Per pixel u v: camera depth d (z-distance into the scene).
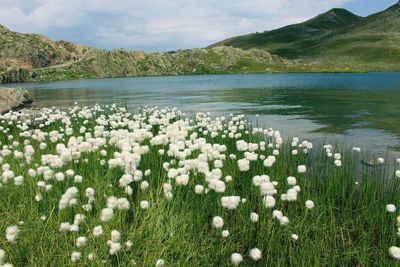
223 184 5.46
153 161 7.92
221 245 5.05
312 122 18.44
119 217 5.12
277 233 5.13
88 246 4.57
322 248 5.06
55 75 147.00
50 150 9.62
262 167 7.98
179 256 4.80
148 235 5.05
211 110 24.27
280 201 6.46
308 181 8.01
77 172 7.17
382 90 42.69
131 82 96.88
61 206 4.97
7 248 4.43
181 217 5.59
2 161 7.53
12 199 5.95
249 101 31.45
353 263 5.04
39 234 4.86
